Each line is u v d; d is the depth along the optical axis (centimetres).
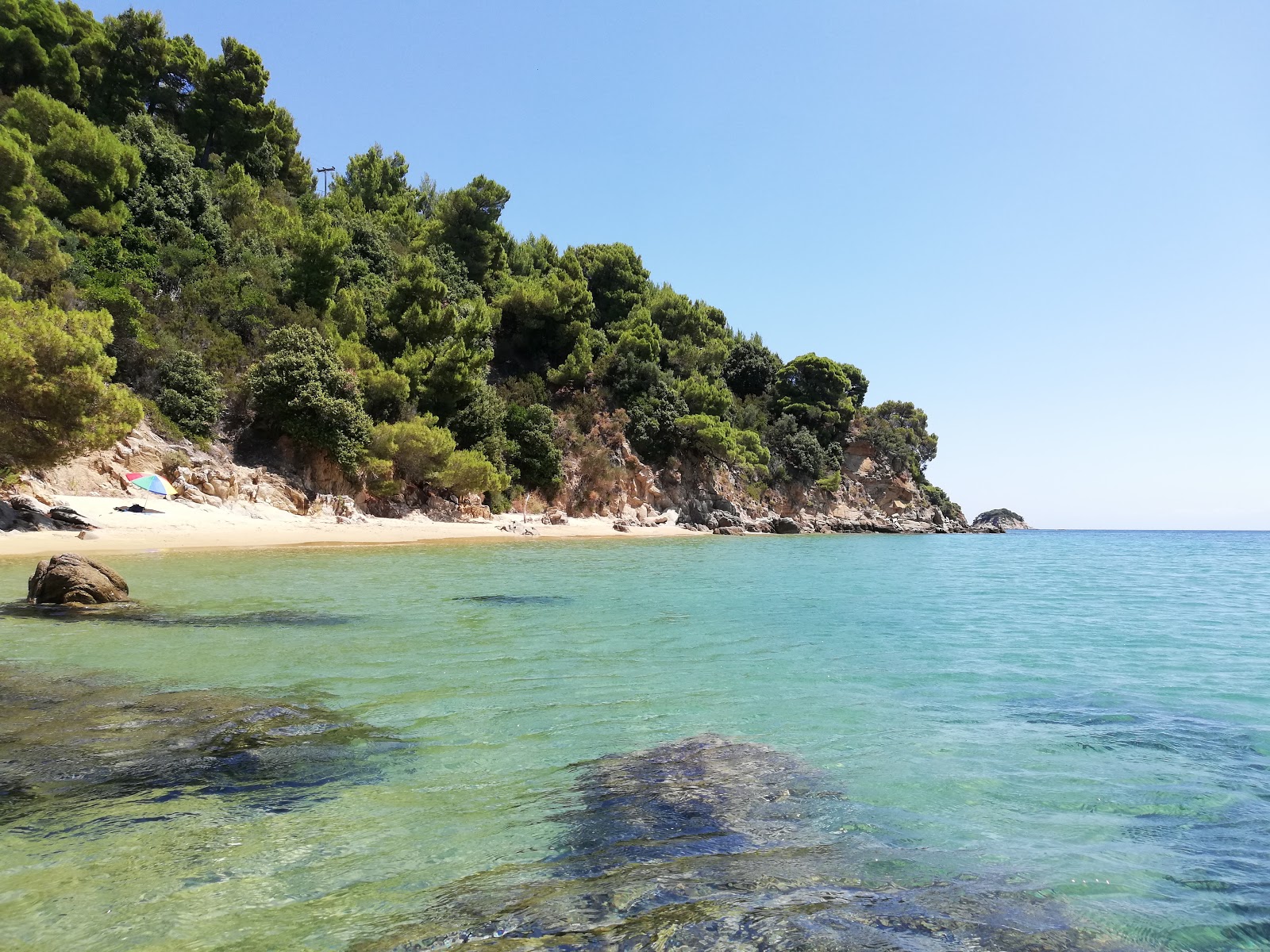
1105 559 4388
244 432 4119
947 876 393
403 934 325
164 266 4553
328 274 4956
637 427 6838
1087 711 744
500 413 5638
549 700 752
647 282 8806
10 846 405
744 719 699
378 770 542
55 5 5300
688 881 379
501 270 7306
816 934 328
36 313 2411
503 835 435
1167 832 456
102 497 3191
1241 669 965
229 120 6378
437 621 1250
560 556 3095
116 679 805
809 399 9306
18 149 3450
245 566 2152
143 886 365
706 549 4178
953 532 10200
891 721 700
